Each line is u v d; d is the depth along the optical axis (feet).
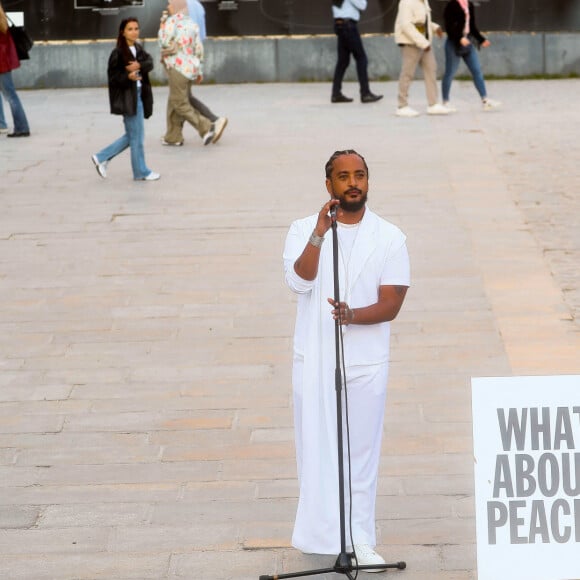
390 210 52.47
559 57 92.07
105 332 40.01
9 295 43.57
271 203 54.34
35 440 32.17
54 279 45.14
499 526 21.52
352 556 23.66
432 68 74.28
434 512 27.53
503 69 92.38
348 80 91.91
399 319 40.04
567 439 21.42
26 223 52.16
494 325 39.29
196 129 66.39
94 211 53.72
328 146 65.67
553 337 38.17
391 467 29.94
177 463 30.58
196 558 25.73
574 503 21.49
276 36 91.81
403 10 72.84
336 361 22.94
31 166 62.69
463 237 48.52
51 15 90.63
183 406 34.14
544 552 21.56
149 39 91.25
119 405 34.32
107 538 26.76
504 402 21.38
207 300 42.68
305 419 23.91
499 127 69.97
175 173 60.34
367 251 23.70
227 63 92.12
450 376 35.47
